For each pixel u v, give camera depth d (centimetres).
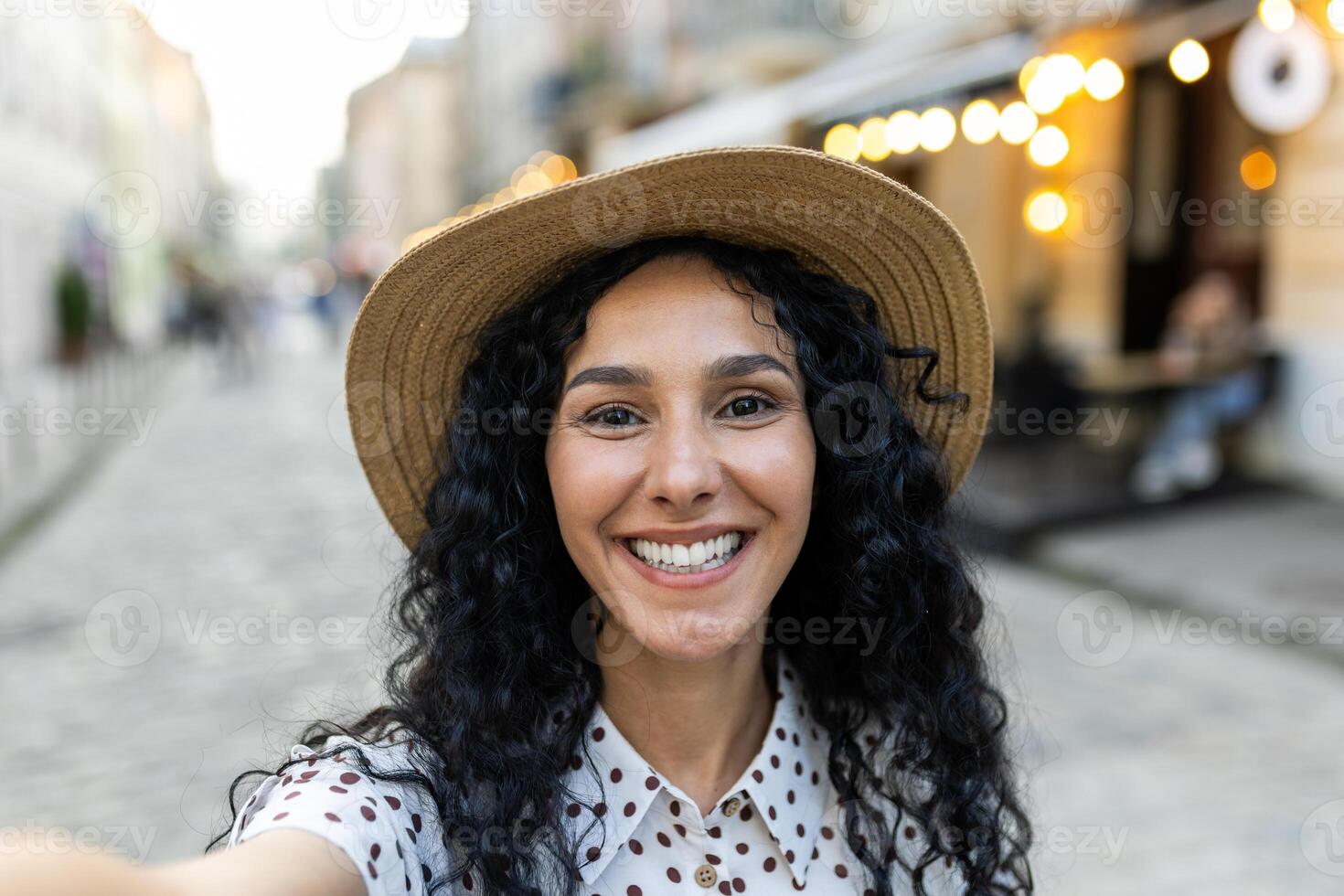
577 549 102
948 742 120
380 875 87
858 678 126
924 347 123
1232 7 452
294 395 1473
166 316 2481
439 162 4147
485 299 111
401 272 105
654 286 100
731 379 99
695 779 110
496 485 109
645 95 1406
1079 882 283
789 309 104
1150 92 767
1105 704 402
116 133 2562
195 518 745
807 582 128
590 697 108
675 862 105
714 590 100
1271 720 387
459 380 118
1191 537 596
